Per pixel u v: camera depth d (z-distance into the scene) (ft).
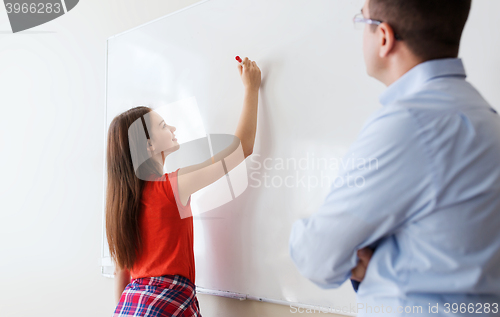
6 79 7.02
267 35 3.94
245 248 4.02
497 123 1.81
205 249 4.35
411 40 1.96
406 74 2.01
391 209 1.75
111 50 5.49
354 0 3.40
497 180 1.70
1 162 7.05
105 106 5.53
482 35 2.90
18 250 6.69
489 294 1.77
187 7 4.61
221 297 4.28
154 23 4.96
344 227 1.84
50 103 6.46
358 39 3.38
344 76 3.45
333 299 3.43
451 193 1.67
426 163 1.68
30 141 6.69
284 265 3.74
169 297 3.54
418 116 1.73
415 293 1.80
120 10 5.57
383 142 1.76
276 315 3.83
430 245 1.73
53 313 6.13
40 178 6.50
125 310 3.60
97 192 5.72
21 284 6.60
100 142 5.72
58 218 6.20
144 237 3.69
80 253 5.86
